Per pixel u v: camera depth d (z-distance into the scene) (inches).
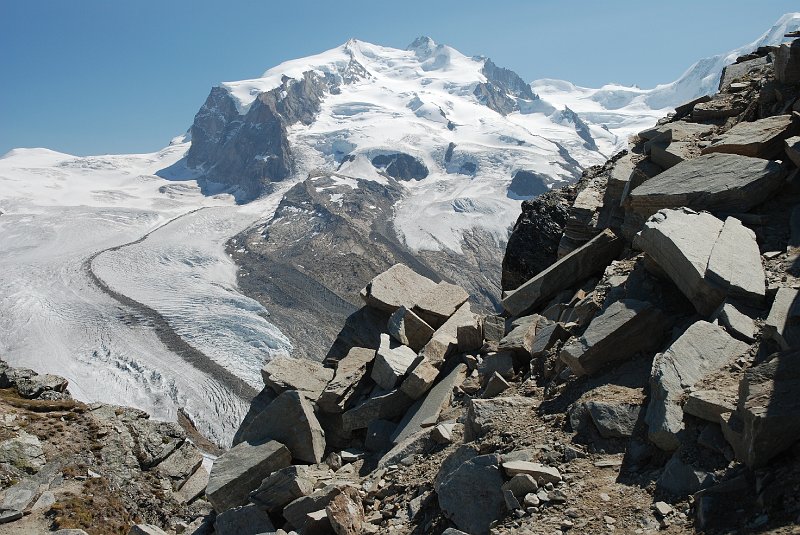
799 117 559.8
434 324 653.9
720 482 304.2
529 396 455.2
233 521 486.9
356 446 566.3
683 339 380.5
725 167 529.7
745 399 309.7
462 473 374.0
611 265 538.3
